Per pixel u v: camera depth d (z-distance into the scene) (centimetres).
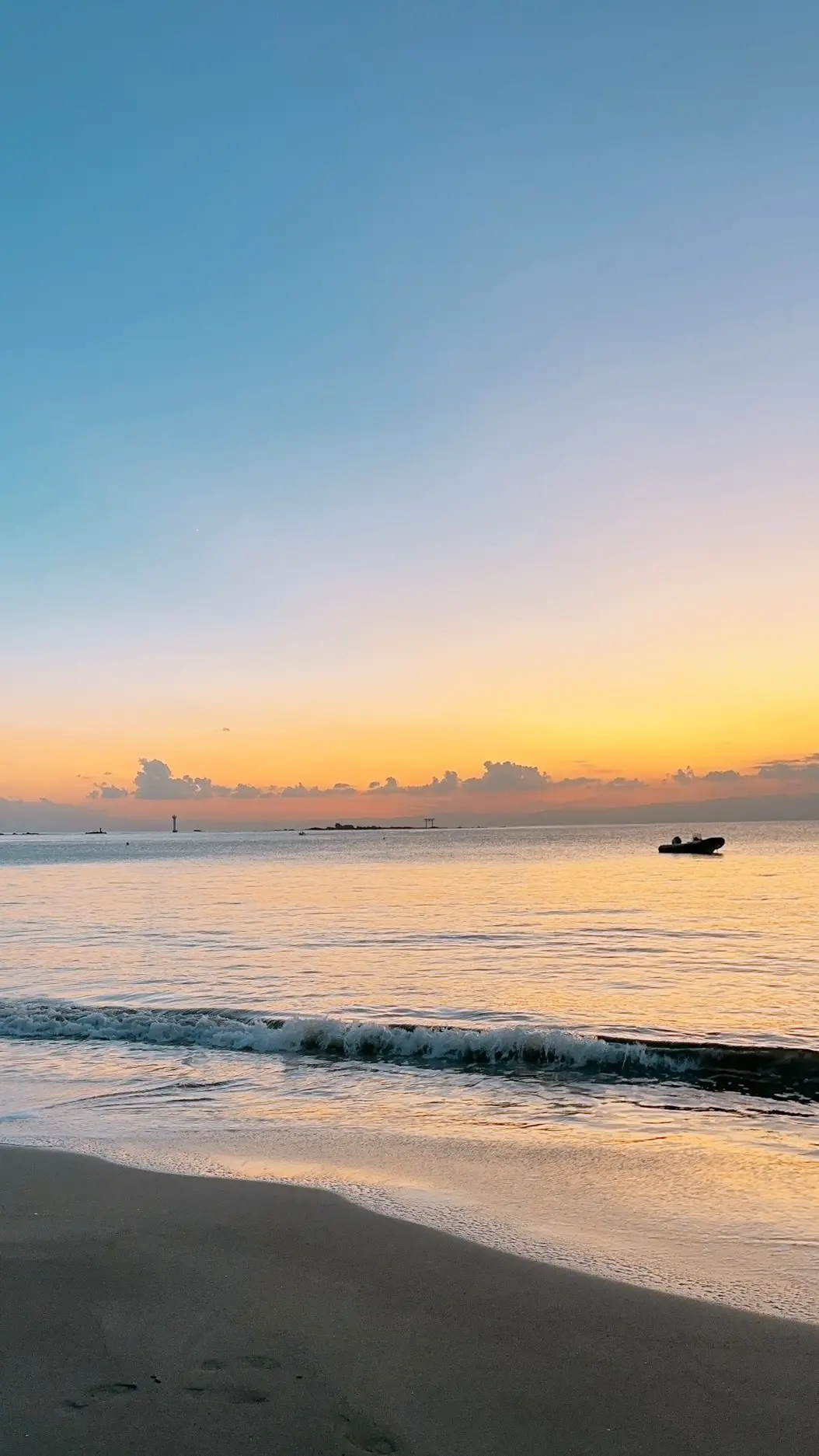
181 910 3694
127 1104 993
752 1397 378
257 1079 1120
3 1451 331
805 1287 499
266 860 10725
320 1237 570
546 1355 416
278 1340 428
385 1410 366
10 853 16550
